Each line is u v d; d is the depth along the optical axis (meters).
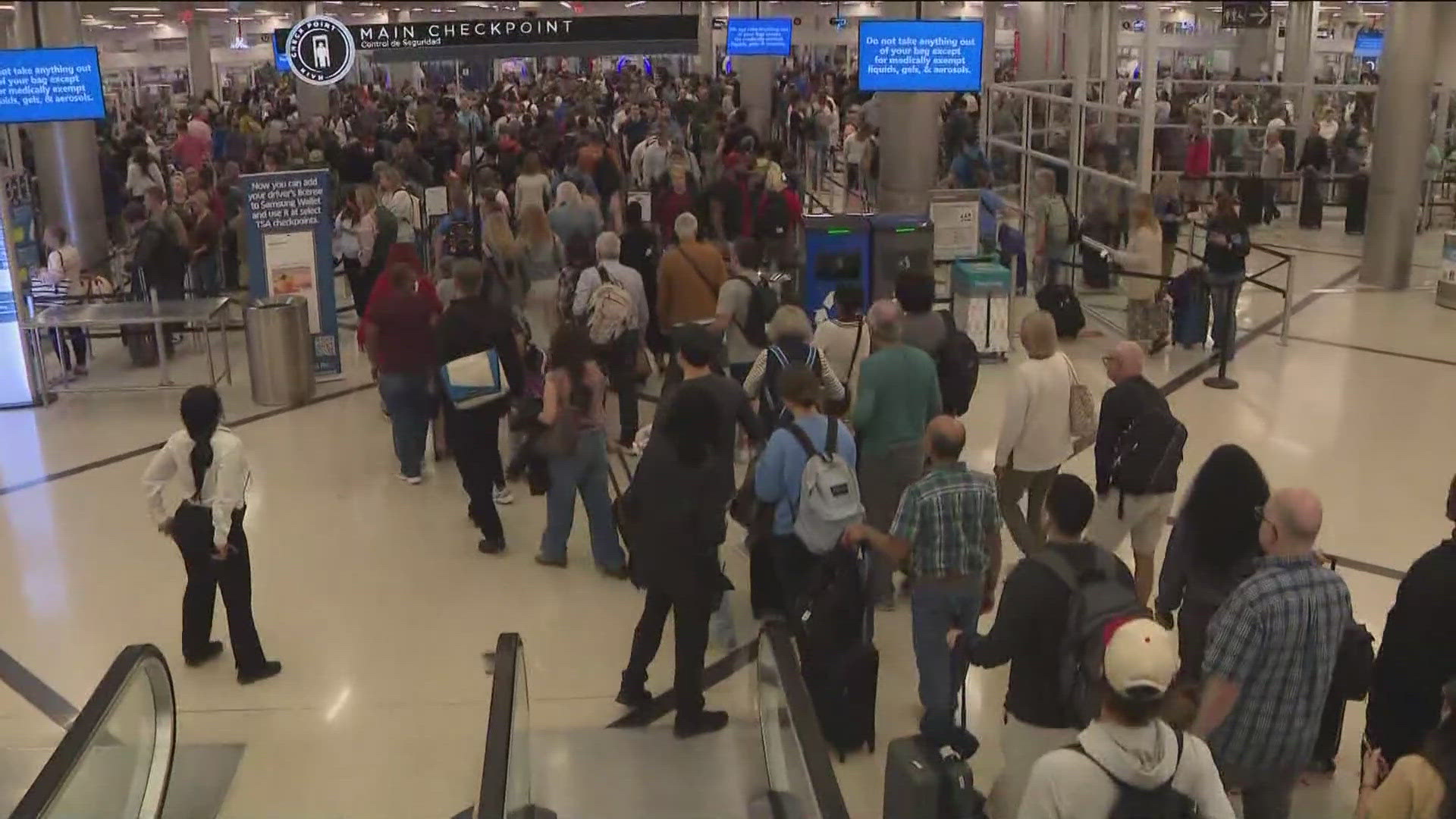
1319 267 13.85
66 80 10.39
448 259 8.51
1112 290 11.52
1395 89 12.16
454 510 6.97
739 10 27.27
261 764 4.47
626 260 9.20
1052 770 2.48
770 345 5.56
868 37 10.48
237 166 13.47
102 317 8.95
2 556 6.44
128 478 7.59
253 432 8.43
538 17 13.02
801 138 21.16
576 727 4.67
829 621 4.39
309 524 6.79
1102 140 11.77
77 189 12.96
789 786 3.73
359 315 10.91
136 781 4.04
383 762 4.48
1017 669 3.48
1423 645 3.47
